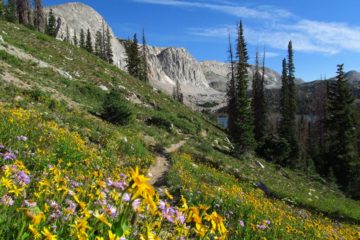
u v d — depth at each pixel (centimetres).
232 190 1358
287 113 5884
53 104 1981
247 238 824
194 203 1054
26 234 293
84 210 328
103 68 4491
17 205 384
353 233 1293
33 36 4197
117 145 1706
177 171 1622
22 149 886
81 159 1067
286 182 3014
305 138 6644
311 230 1159
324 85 7269
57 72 3009
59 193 456
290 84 6194
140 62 8531
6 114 1202
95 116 2408
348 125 5084
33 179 514
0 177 435
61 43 4588
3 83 1988
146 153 1864
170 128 3138
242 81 4919
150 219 389
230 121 5491
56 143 1114
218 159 2733
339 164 4819
